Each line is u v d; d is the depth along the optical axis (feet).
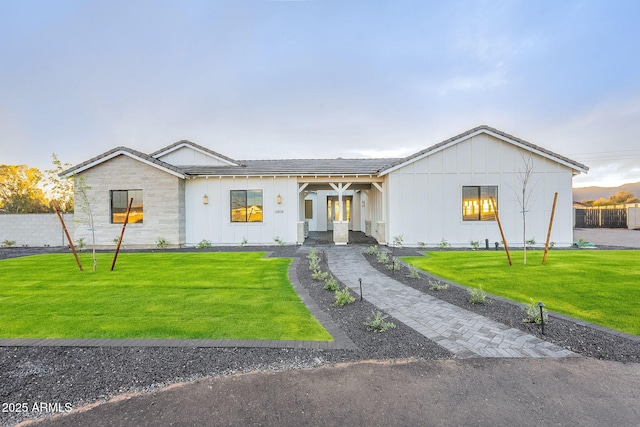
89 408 8.80
